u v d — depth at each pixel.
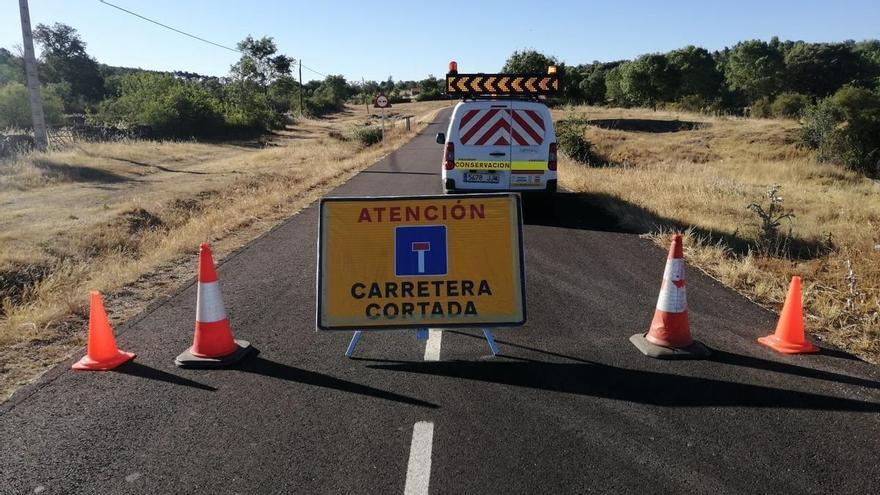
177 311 5.72
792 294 4.77
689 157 29.58
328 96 92.06
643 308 5.75
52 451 3.37
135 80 36.97
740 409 3.80
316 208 11.30
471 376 4.30
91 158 18.77
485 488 3.02
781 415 3.72
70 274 7.15
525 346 4.84
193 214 11.51
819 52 93.12
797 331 4.74
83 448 3.40
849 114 27.53
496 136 10.00
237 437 3.51
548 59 52.03
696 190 13.21
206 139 34.66
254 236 9.02
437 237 4.84
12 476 3.14
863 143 26.62
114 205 11.48
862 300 5.86
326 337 5.06
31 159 16.56
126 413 3.79
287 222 10.02
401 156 22.48
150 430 3.59
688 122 39.81
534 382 4.19
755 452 3.32
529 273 6.96
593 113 47.03
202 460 3.28
